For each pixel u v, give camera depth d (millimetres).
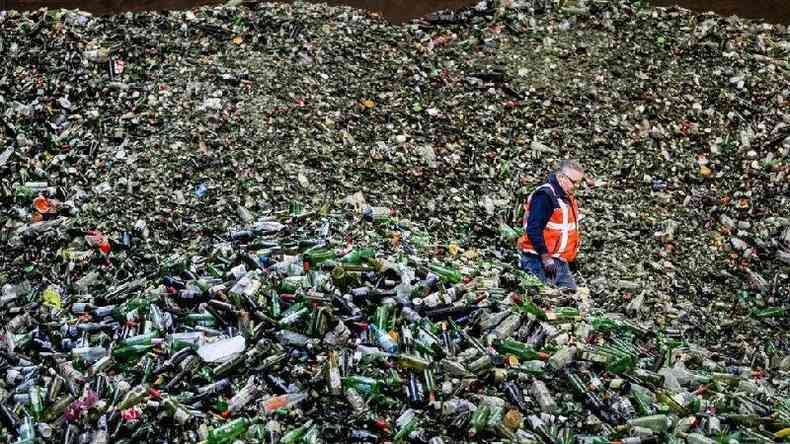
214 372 6699
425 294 7711
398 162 12141
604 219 11688
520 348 7180
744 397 7352
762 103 14211
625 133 13445
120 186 10711
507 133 13133
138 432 6160
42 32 13648
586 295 9523
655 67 14867
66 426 6238
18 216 10094
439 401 6480
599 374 7137
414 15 15688
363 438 6152
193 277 8109
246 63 13523
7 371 6973
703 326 9680
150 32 13977
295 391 6562
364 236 9445
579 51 15094
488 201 11633
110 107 12281
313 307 7191
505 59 14781
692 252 11320
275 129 12219
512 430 6230
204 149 11578
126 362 6949
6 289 8562
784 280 10945
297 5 15305
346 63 14016
